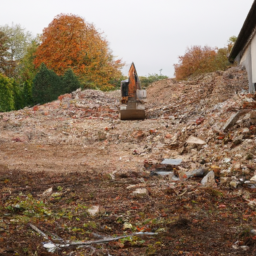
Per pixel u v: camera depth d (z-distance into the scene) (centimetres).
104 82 4275
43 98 3353
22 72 4597
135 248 491
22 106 3306
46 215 627
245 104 1395
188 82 3023
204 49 3847
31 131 1920
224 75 2547
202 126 1489
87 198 741
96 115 2380
